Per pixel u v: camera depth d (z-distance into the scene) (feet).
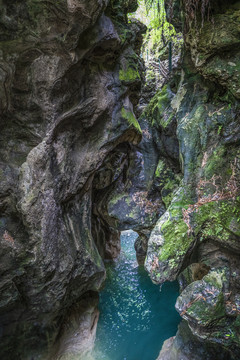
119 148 17.74
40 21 10.39
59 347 14.92
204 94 14.62
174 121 17.07
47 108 12.44
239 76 12.18
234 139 13.00
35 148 12.14
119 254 27.25
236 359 12.51
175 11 15.94
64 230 13.80
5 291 12.06
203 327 12.14
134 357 16.63
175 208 13.71
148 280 24.07
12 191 12.16
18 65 11.53
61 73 11.99
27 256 12.21
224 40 12.03
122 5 14.96
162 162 19.01
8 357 13.12
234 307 12.09
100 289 16.05
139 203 18.78
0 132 12.40
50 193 12.73
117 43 13.60
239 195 12.57
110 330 18.65
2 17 10.05
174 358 14.56
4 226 12.08
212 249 13.39
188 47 14.30
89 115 13.94
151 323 19.69
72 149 13.92
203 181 13.52
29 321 13.62
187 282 18.02
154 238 13.35
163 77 23.89
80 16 10.37
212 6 12.19
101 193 19.34
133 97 17.30
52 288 13.16
